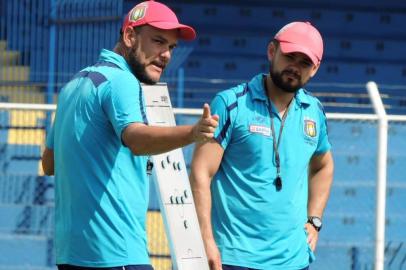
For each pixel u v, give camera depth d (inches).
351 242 1083.3
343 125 1078.4
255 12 2126.0
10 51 1688.0
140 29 538.3
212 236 653.9
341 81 2081.7
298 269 679.1
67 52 1653.5
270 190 665.0
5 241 1080.2
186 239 584.4
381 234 1042.7
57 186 543.8
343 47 2116.1
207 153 657.6
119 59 538.3
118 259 527.8
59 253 541.6
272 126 663.8
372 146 1080.2
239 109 660.1
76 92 533.6
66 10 1660.9
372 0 2156.7
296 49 643.5
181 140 484.7
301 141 674.2
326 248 1083.3
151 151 498.0
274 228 666.8
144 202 540.7
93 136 525.3
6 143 1091.3
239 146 662.5
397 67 2110.0
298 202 676.1
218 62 2048.5
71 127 530.0
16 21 1691.7
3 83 1610.5
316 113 689.6
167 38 540.1
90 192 526.6
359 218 1086.4
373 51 2122.3
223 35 2082.9
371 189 1085.1
